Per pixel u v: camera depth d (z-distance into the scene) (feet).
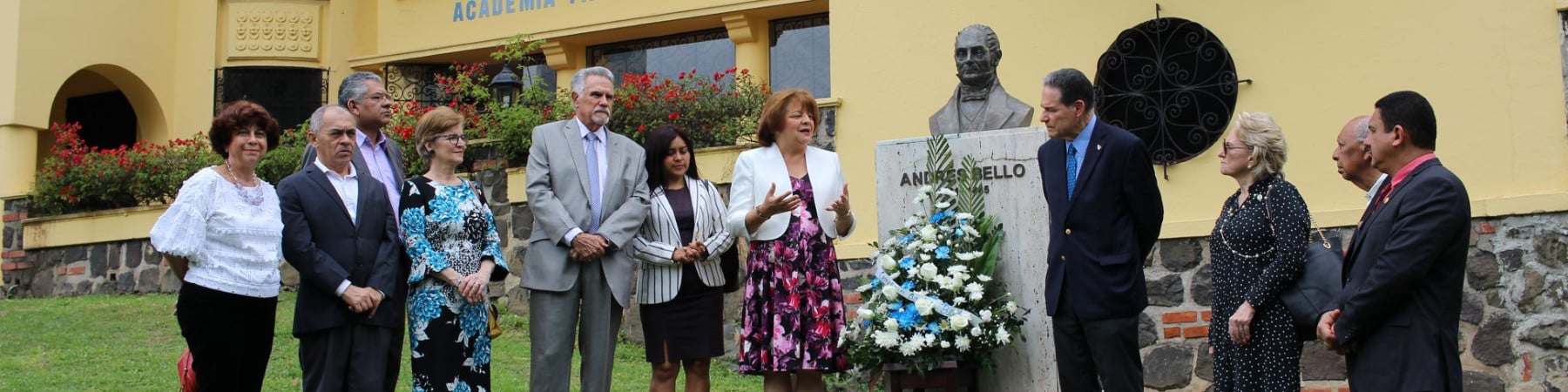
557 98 36.55
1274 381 15.78
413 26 46.06
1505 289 24.62
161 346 28.81
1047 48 29.25
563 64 43.42
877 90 30.66
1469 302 24.90
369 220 17.99
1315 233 25.89
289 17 46.70
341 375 17.51
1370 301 14.14
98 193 41.45
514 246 33.65
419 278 17.87
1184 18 27.89
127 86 47.03
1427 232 13.91
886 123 30.42
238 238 17.37
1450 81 25.63
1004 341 17.89
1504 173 25.04
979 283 18.38
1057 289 17.15
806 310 18.63
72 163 42.16
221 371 17.30
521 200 33.68
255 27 46.65
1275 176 16.53
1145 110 28.09
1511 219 24.71
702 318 19.19
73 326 31.58
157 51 47.03
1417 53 25.93
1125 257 16.74
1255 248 16.25
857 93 30.86
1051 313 17.21
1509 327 24.52
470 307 18.24
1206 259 26.89
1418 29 25.95
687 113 33.65
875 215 30.12
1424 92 25.81
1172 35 28.07
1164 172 27.66
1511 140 25.04
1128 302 16.62
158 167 40.98
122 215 39.91
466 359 18.13
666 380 19.06
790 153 19.29
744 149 31.50
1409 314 14.16
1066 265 17.04
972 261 18.70
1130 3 28.48
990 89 20.03
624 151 19.49
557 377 18.56
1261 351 15.97
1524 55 25.07
